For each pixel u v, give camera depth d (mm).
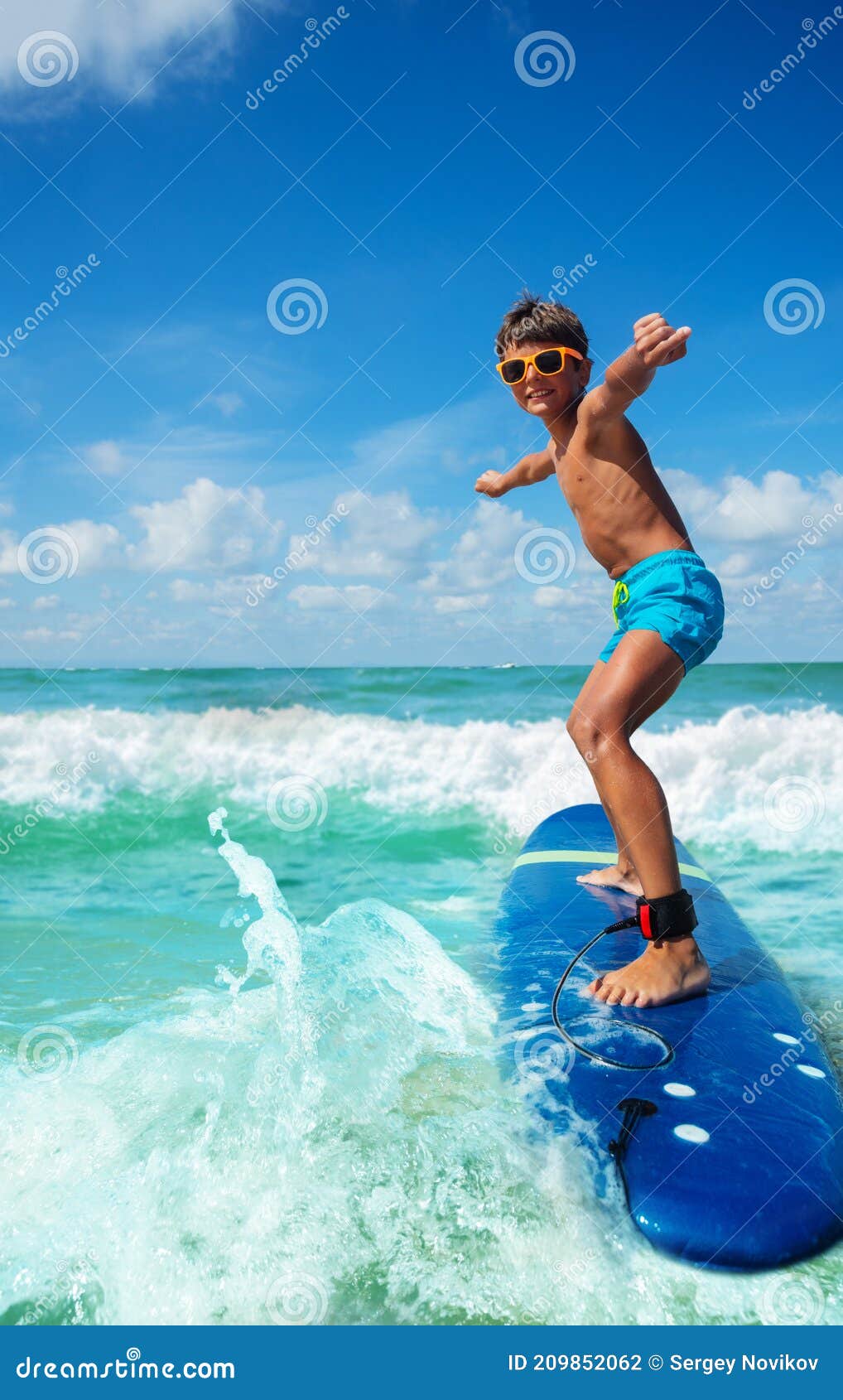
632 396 2762
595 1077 2219
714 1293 1713
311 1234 1877
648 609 2787
